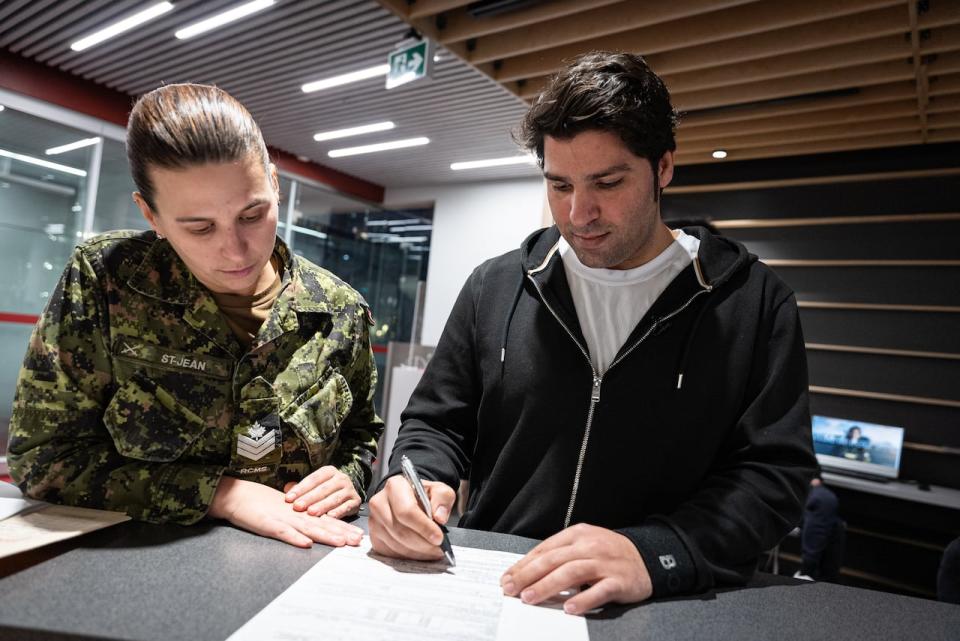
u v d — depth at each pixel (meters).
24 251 4.82
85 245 0.85
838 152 4.34
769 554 4.21
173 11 4.19
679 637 0.55
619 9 3.12
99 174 5.42
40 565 0.59
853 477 4.18
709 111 3.92
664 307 0.92
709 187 4.76
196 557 0.65
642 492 0.89
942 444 4.07
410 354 3.47
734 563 0.73
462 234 7.81
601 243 0.83
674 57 3.43
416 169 7.49
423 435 0.95
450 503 0.77
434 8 3.20
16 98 4.90
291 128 6.39
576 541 0.65
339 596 0.57
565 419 0.92
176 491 0.77
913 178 4.17
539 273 0.99
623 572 0.62
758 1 2.97
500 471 0.95
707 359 0.89
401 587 0.61
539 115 0.78
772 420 0.84
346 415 0.98
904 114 3.56
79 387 0.81
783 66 3.31
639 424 0.89
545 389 0.94
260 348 0.88
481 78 4.86
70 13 4.27
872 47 3.07
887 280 4.27
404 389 3.36
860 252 4.32
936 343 4.12
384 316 8.20
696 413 0.88
